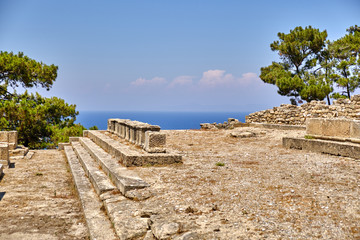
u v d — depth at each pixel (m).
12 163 13.93
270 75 32.12
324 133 11.72
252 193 6.45
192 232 4.62
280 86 29.73
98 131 20.45
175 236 4.60
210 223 4.97
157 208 5.91
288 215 5.20
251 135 17.36
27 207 7.63
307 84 30.52
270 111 22.59
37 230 6.18
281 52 32.12
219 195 6.44
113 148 11.70
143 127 12.51
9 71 24.91
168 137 18.02
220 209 5.65
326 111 18.67
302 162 9.59
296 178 7.55
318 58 32.16
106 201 6.78
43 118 24.97
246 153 11.80
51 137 24.86
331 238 4.34
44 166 13.39
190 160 10.54
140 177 8.17
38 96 26.45
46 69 26.08
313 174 7.93
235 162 9.97
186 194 6.63
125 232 5.16
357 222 4.80
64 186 9.92
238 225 4.88
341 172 8.06
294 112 20.83
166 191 6.93
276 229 4.69
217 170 8.80
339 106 17.95
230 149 13.08
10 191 9.15
